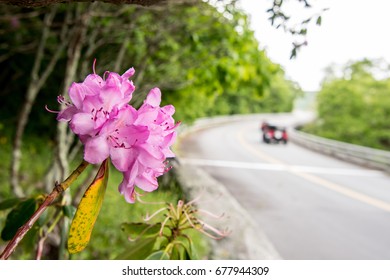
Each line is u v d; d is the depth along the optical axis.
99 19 4.61
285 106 71.69
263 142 25.44
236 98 52.62
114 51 5.75
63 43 4.17
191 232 5.97
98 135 0.96
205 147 19.77
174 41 5.52
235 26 5.20
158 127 1.05
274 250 6.17
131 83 1.03
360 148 18.45
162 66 6.01
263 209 8.76
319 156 20.03
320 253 6.34
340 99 33.75
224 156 17.06
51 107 11.44
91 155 0.94
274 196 10.11
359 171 15.65
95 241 5.24
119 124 0.98
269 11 1.77
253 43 5.66
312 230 7.50
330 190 11.31
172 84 6.65
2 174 7.52
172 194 5.84
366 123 32.66
